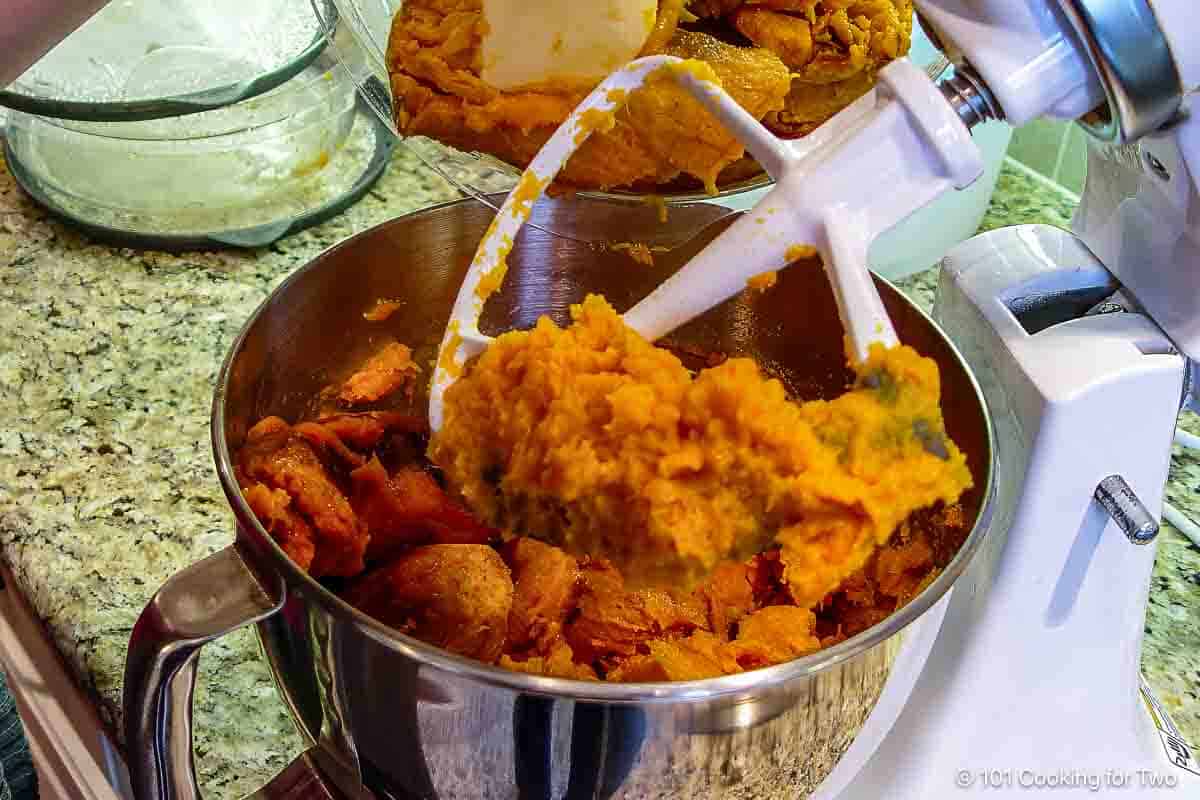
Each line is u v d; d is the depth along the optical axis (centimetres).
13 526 64
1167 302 48
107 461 69
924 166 41
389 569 54
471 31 48
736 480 40
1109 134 42
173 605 41
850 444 39
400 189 92
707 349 60
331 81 88
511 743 40
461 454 43
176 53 83
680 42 48
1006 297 51
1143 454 49
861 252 41
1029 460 48
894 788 54
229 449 48
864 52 50
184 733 44
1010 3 39
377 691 41
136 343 77
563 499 41
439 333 59
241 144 87
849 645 39
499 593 52
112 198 85
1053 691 53
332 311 55
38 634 64
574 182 50
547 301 60
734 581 54
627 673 50
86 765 60
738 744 40
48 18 51
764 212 41
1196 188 44
